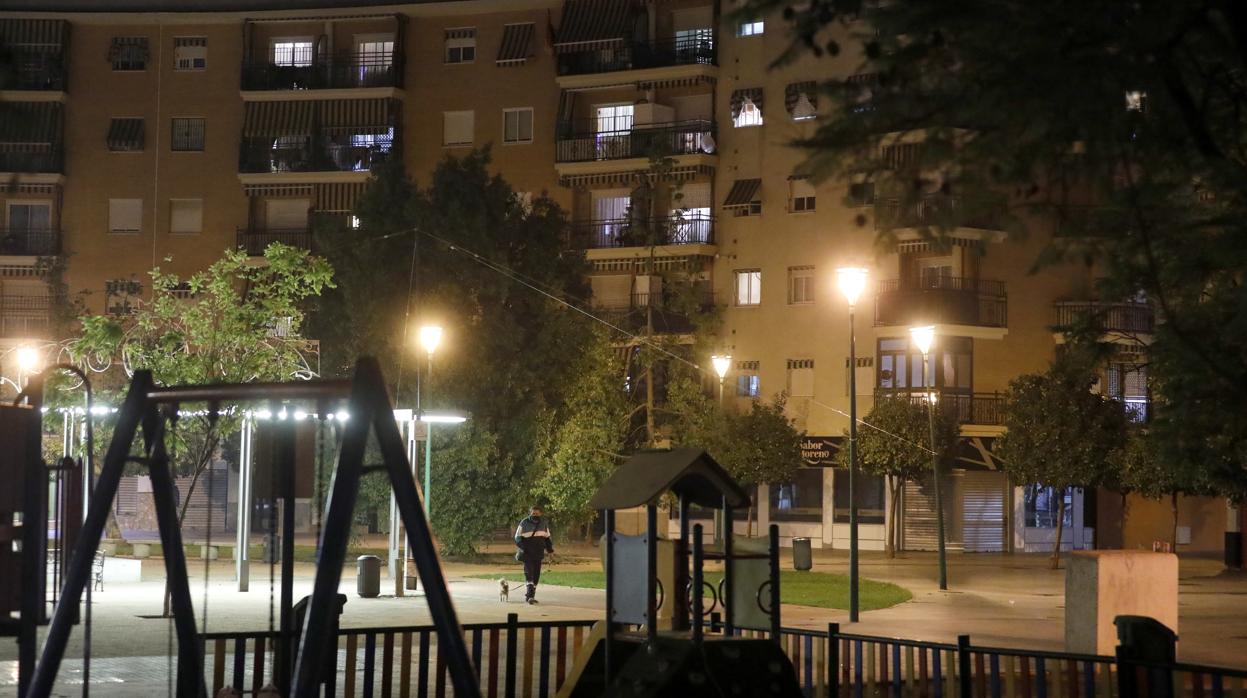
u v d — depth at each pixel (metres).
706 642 10.34
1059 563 45.97
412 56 60.41
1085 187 8.63
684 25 57.34
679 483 11.30
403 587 30.53
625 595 10.70
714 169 56.47
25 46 60.81
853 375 26.14
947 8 7.32
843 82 8.03
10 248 60.44
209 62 61.31
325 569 7.00
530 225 45.69
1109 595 18.62
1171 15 6.96
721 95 56.53
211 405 8.26
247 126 60.31
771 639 10.69
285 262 26.38
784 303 55.00
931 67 7.77
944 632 23.66
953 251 52.09
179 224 61.25
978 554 51.66
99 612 24.20
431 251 43.22
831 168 8.15
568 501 44.69
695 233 56.41
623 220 57.66
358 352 43.41
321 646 6.95
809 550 40.25
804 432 54.28
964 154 7.95
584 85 57.84
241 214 60.88
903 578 38.22
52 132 60.81
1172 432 11.09
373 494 40.88
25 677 8.82
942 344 51.41
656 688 10.05
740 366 55.72
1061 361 13.13
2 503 8.91
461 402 42.44
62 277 60.00
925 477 50.81
